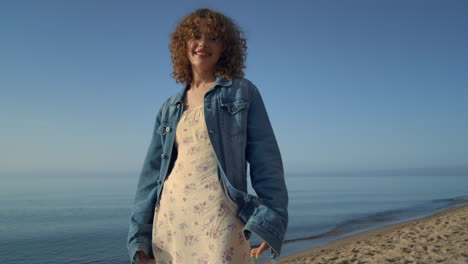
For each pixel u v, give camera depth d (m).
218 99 1.56
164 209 1.57
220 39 1.67
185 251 1.43
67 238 14.86
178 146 1.63
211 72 1.71
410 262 5.14
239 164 1.48
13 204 39.22
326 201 33.25
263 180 1.39
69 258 10.98
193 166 1.49
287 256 8.40
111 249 12.19
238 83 1.60
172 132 1.66
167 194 1.57
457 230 7.57
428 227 8.99
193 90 1.71
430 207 22.69
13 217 24.91
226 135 1.51
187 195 1.46
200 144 1.52
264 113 1.55
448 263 4.82
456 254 5.26
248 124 1.53
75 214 26.31
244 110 1.53
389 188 61.91
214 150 1.47
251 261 1.46
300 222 17.22
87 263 10.20
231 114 1.53
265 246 1.30
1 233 16.86
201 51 1.66
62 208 32.38
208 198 1.42
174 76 1.86
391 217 17.73
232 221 1.38
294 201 34.16
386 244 7.23
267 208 1.30
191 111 1.62
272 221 1.27
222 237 1.35
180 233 1.45
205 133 1.53
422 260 5.15
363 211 22.31
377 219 17.22
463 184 71.50
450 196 35.28
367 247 7.31
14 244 13.82
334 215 20.31
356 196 40.97
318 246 10.02
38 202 42.12
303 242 11.22
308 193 50.38
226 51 1.71
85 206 34.66
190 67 1.80
